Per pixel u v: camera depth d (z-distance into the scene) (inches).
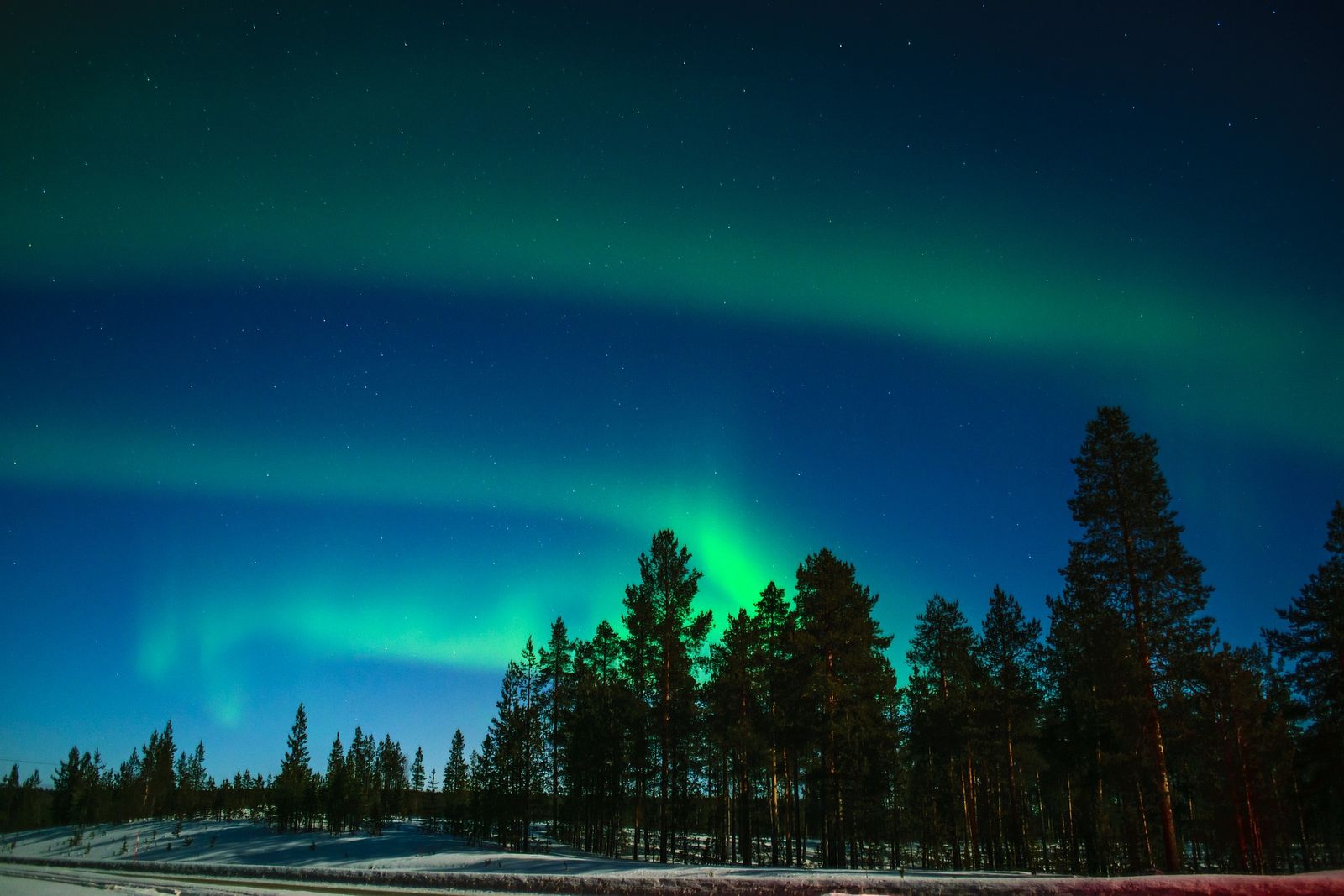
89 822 4042.8
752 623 1801.2
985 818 1935.3
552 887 924.6
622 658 1870.1
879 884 791.1
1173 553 1232.8
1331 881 647.1
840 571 1596.9
